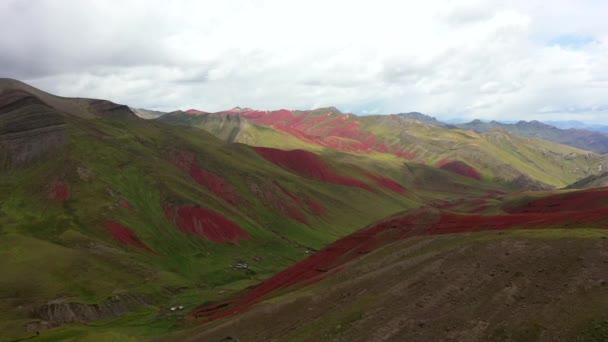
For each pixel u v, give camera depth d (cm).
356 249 8556
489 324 3950
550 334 3562
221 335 5409
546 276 4403
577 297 3906
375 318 4634
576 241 4859
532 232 5600
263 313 5631
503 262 4891
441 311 4384
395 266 5694
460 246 5616
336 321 4825
